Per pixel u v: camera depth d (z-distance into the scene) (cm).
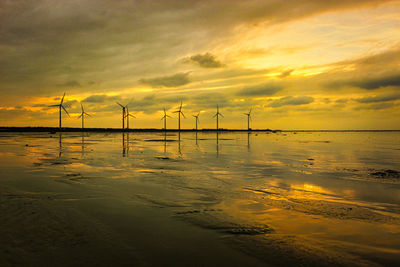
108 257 720
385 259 748
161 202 1298
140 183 1747
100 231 902
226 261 718
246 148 5566
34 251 738
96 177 1922
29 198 1294
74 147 5038
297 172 2336
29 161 2797
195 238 870
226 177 2047
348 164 2948
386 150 5262
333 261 730
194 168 2500
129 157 3372
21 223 948
